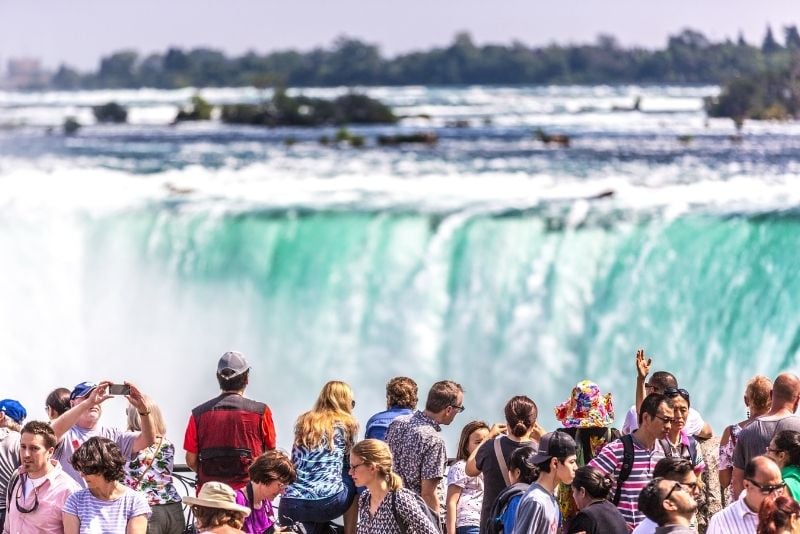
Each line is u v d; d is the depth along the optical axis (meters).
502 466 19.66
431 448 20.48
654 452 19.06
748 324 48.12
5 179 83.00
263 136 179.12
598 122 187.75
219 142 162.50
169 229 54.78
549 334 50.00
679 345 48.84
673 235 49.31
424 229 51.62
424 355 51.38
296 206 58.47
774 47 178.75
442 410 20.80
